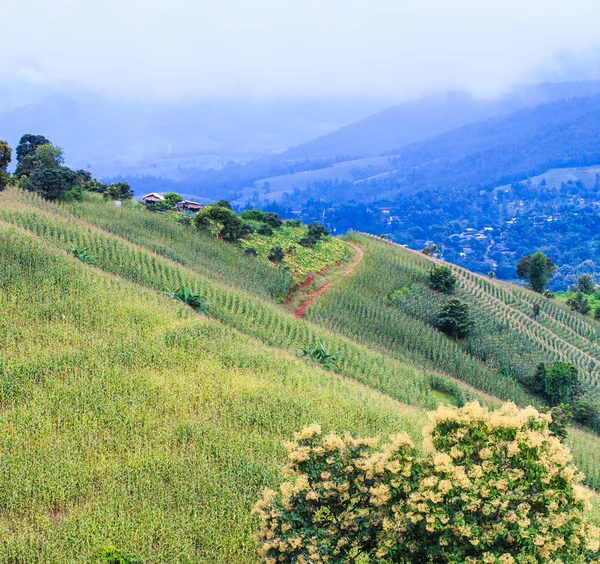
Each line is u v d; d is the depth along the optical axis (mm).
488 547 20531
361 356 65062
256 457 34781
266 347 54000
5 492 29172
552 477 21500
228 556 27344
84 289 53562
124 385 39938
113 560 25359
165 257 77438
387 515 22438
